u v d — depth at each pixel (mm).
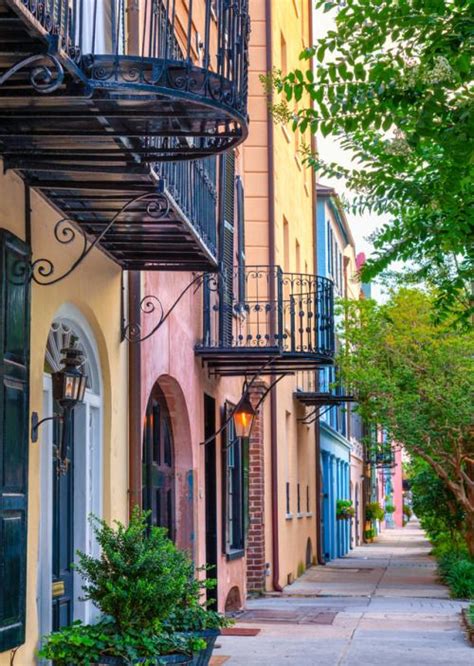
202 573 16234
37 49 6719
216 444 17781
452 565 26250
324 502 38750
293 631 16609
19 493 8617
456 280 11656
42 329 9500
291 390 27547
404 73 8523
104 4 10008
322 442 36875
